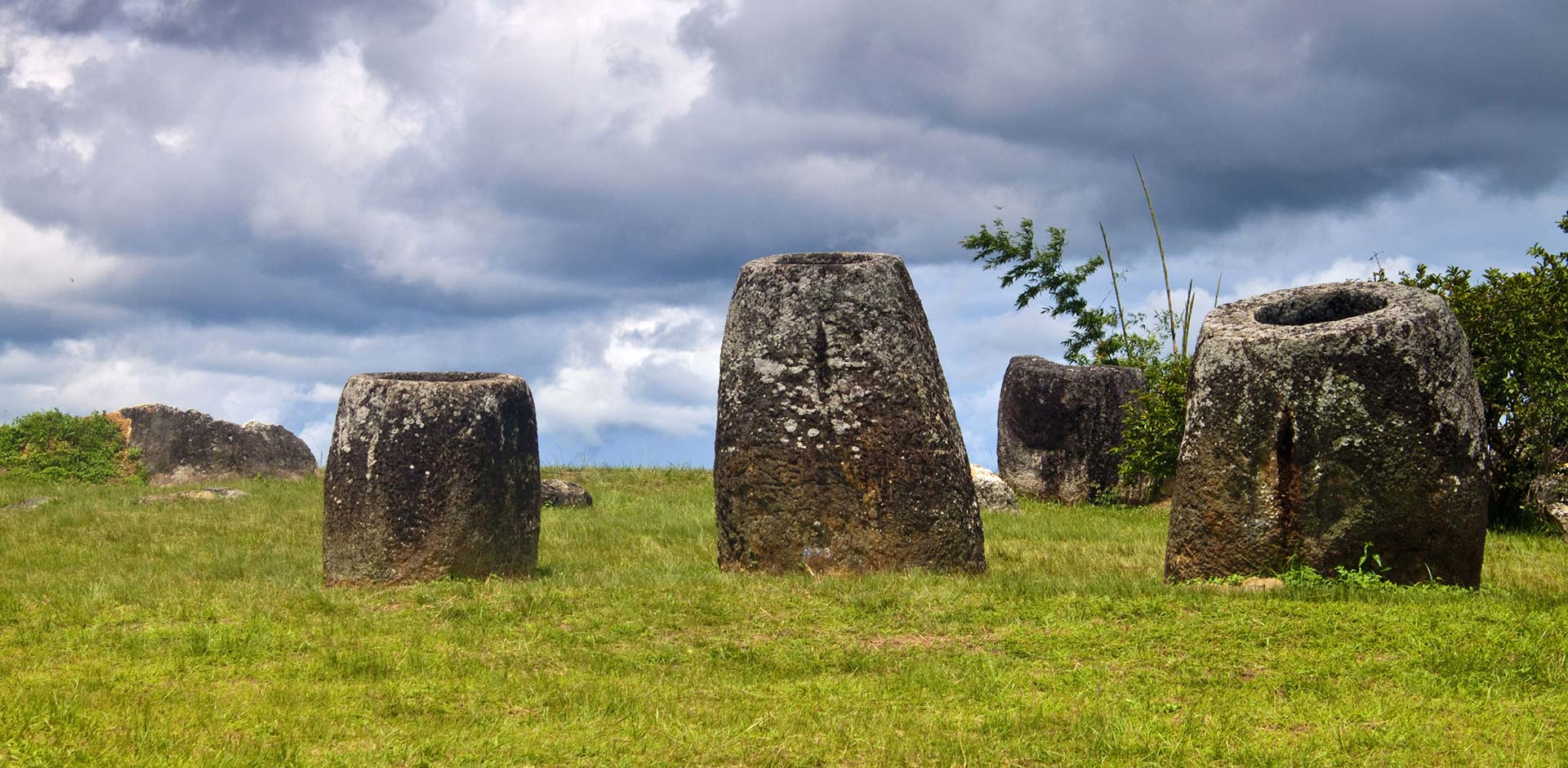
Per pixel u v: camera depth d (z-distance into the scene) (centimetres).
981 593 1024
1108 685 802
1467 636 856
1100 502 2245
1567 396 1652
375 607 1041
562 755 676
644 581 1111
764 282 1262
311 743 688
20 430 2539
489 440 1185
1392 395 1012
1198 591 1002
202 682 817
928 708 762
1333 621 897
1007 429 2364
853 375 1220
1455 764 660
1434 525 1015
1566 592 1009
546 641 930
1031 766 668
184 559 1415
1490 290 1720
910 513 1202
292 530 1645
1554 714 727
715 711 757
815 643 912
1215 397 1072
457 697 784
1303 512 1030
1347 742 688
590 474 2348
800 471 1210
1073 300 3403
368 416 1173
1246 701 768
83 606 1027
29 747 643
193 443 2536
